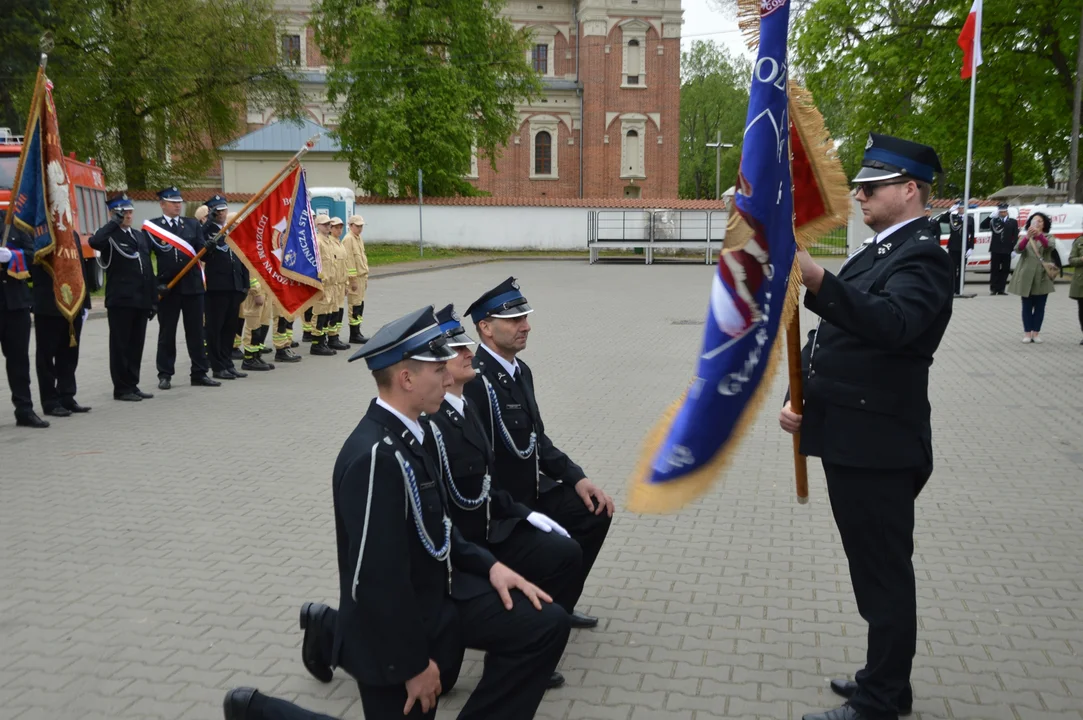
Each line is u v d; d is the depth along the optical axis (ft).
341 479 10.42
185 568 18.61
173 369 37.65
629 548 19.86
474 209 136.56
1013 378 38.37
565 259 128.67
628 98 176.14
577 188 181.98
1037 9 97.09
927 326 11.57
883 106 106.83
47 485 24.14
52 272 31.09
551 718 13.10
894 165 12.10
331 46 135.95
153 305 34.71
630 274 100.78
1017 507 22.16
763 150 10.28
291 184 39.58
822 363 12.62
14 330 29.84
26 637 15.56
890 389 12.14
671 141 177.47
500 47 139.03
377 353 10.74
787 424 12.72
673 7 174.29
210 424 30.96
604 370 41.14
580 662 14.76
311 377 40.04
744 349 10.44
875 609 12.49
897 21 103.60
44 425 30.40
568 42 181.57
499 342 15.19
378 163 131.54
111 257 33.86
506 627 11.10
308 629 13.76
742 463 26.40
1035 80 101.55
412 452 10.77
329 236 46.32
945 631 15.71
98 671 14.42
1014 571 18.30
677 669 14.53
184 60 109.50
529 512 13.97
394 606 10.00
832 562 19.02
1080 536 20.20
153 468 25.72
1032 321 47.50
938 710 13.19
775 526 21.20
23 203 30.53
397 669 9.99
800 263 11.09
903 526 12.35
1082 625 15.92
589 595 17.43
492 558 11.55
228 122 119.96
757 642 15.44
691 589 17.66
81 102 105.70
